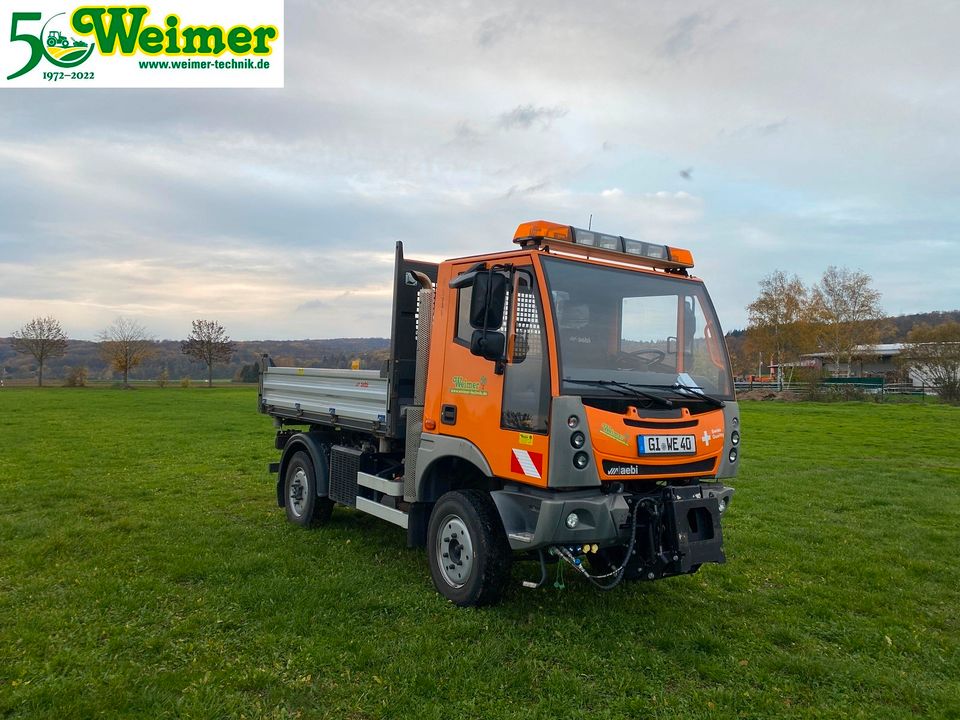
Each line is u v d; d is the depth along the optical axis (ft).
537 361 16.52
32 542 23.90
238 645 15.55
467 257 19.22
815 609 19.38
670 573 16.85
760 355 220.84
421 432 20.52
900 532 29.09
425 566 22.04
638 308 18.34
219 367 206.39
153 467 42.45
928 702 14.05
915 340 181.16
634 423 16.62
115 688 13.17
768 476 44.11
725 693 13.99
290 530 26.48
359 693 13.42
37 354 175.83
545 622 17.38
